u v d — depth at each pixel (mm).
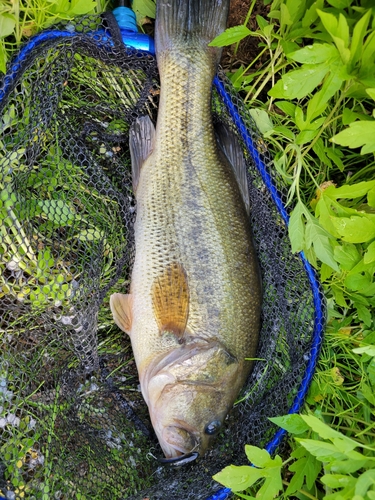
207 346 517
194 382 513
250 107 611
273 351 581
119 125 576
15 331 534
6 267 526
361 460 461
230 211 542
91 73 544
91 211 567
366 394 564
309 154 627
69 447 547
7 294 530
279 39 550
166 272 526
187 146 533
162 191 534
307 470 524
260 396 575
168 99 530
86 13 527
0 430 514
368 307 609
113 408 584
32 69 500
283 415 550
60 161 547
